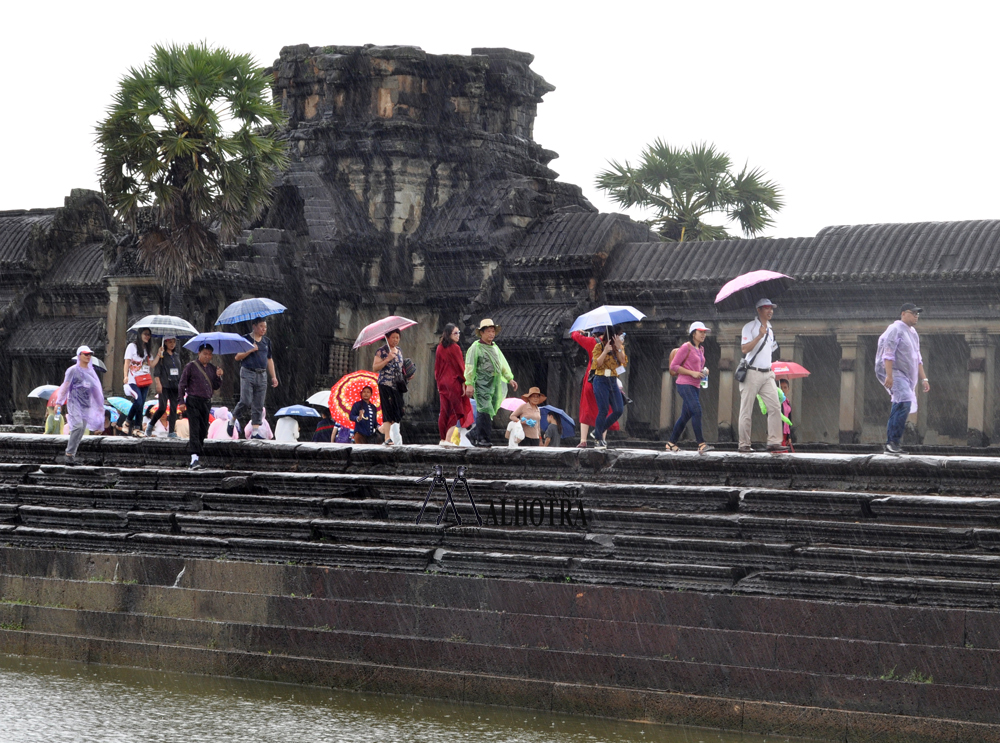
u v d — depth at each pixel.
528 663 16.09
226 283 44.38
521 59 52.84
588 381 22.48
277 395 46.34
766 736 14.46
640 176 55.81
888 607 14.83
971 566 14.95
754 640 15.16
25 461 24.38
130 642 18.55
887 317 40.09
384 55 50.50
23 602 20.11
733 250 43.81
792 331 41.53
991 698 13.66
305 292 47.00
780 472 17.42
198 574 19.19
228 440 22.27
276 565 18.64
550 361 44.19
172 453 23.00
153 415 26.89
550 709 15.66
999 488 15.98
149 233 40.62
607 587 16.47
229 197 40.28
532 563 17.20
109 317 46.06
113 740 13.56
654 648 15.70
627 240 47.31
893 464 16.61
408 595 17.67
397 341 23.30
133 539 20.30
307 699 16.17
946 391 41.25
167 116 40.06
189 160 39.97
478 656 16.41
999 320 38.59
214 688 16.77
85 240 54.88
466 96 51.56
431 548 18.20
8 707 15.17
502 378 21.69
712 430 44.81
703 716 14.86
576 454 18.98
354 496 20.23
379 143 49.84
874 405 42.47
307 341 47.19
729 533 16.73
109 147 39.66
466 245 47.84
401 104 50.53
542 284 46.41
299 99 52.09
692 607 15.89
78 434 23.31
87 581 19.72
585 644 16.11
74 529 21.19
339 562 18.48
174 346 27.03
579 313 44.59
